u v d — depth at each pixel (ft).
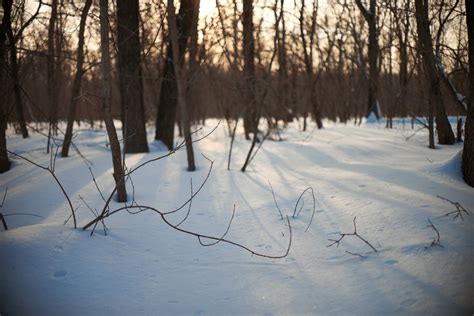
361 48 52.21
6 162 22.45
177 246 11.05
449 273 8.14
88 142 32.37
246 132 40.93
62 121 50.01
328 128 49.47
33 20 25.26
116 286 8.60
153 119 52.60
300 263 9.64
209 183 19.25
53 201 15.74
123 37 25.89
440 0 24.45
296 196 15.70
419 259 8.87
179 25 27.89
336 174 19.10
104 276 8.97
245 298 8.11
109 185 18.37
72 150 28.96
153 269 9.50
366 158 23.59
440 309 7.04
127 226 12.66
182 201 16.01
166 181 19.86
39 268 8.90
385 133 36.83
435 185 14.44
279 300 7.97
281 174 20.92
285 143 35.50
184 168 23.39
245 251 10.60
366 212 12.45
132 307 7.79
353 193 14.85
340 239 10.29
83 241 10.49
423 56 25.16
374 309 7.33
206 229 12.52
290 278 8.89
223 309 7.71
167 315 7.52
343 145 30.48
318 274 8.97
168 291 8.44
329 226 11.89
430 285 7.82
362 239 9.70
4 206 15.02
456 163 16.01
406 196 13.42
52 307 7.73
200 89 53.98
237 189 17.85
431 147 25.63
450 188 13.92
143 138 28.55
